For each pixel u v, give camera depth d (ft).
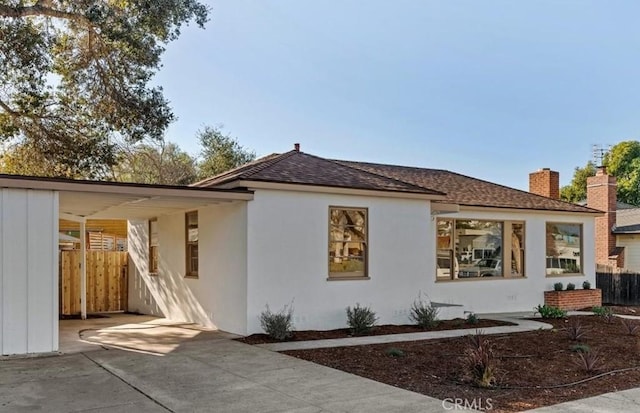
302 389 21.52
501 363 27.04
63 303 48.67
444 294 49.85
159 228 47.80
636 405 19.76
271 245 35.70
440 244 50.31
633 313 54.08
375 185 40.57
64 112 56.13
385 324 40.57
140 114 54.75
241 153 109.70
